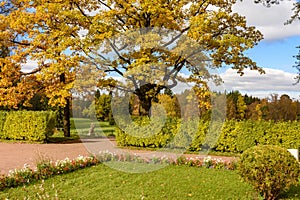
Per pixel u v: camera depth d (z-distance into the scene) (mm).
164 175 8383
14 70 16781
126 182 7664
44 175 7820
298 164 6312
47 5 15195
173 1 15367
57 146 14195
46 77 15398
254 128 12617
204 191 6977
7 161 10109
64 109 18516
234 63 15445
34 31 16500
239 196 6609
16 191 6746
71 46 15039
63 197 6484
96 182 7598
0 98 16516
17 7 18062
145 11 14078
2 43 16891
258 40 16625
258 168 6199
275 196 6344
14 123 15984
